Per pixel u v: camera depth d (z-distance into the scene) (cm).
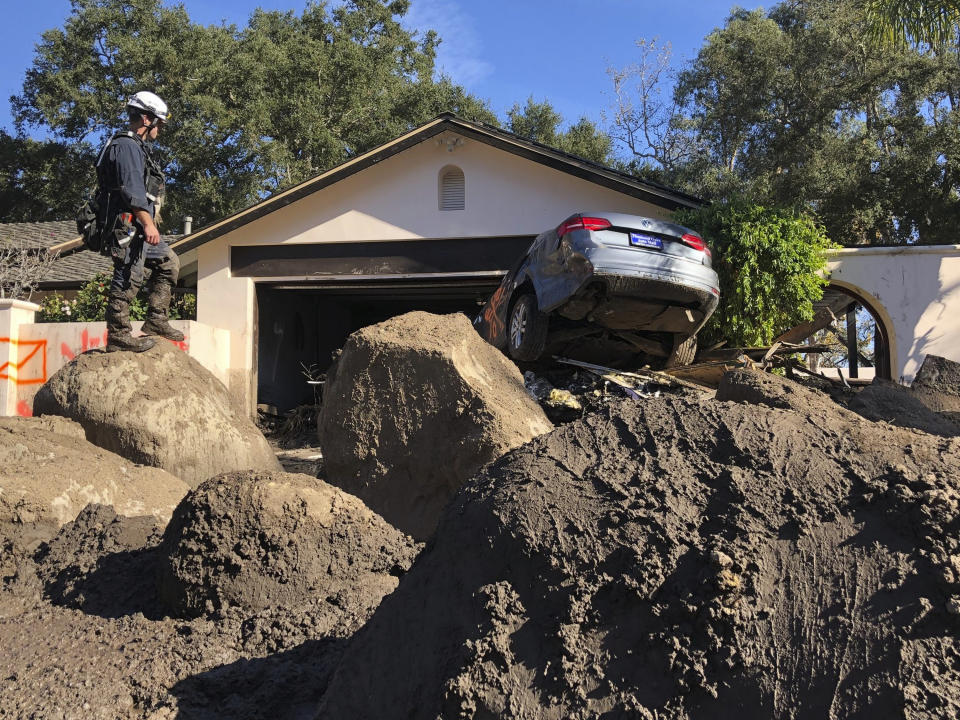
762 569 181
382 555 316
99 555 340
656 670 177
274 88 3309
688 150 2858
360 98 3347
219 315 1416
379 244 1377
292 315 1675
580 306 791
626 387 779
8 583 339
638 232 778
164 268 589
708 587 179
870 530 184
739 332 1003
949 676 162
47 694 244
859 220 2330
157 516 414
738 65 2569
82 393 538
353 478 504
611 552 192
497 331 945
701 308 807
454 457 474
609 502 202
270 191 3322
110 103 3181
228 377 1402
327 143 3120
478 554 204
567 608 186
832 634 171
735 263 1001
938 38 1133
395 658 202
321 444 527
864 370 2103
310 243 1391
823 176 2273
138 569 329
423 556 221
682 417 223
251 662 258
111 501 433
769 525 189
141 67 3102
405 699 193
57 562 346
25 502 391
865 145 2378
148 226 530
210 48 3188
